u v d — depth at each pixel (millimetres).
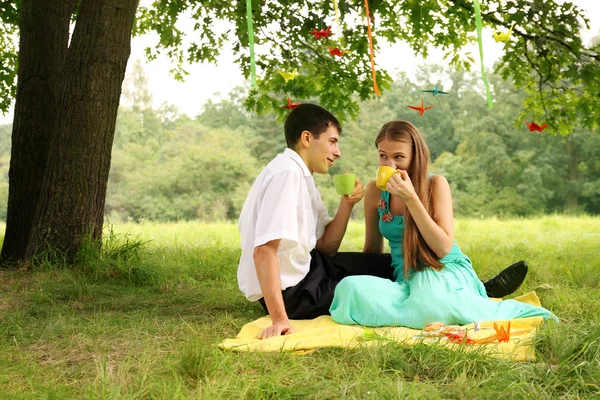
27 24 5527
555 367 2326
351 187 3576
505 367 2352
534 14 6953
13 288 4188
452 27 8148
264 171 3309
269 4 7820
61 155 4957
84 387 2232
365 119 46938
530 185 40531
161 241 8438
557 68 7598
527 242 8461
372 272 3717
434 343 2561
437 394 2090
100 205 5098
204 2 8461
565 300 3631
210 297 4043
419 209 3150
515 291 4188
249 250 3350
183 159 44375
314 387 2180
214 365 2379
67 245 4906
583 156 41594
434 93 3205
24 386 2289
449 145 51031
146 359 2551
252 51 2238
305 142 3379
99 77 4996
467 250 6828
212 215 42031
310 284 3389
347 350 2625
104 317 3447
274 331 2959
